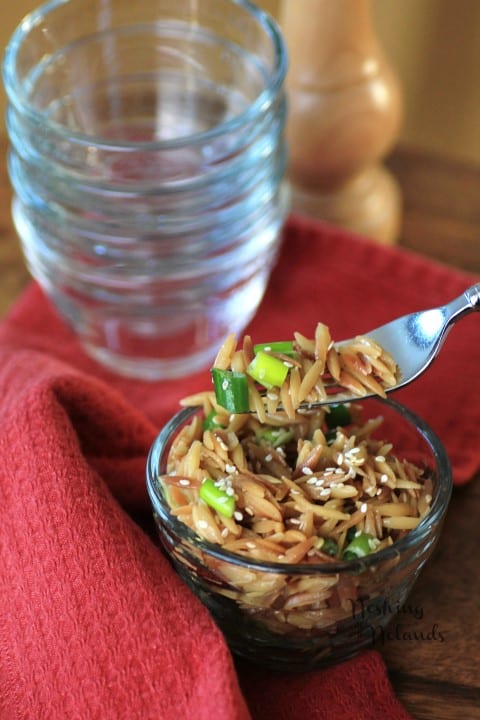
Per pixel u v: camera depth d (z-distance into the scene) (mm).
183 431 450
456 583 480
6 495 454
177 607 426
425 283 580
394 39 799
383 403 461
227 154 534
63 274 562
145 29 574
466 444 517
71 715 421
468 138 855
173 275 558
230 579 419
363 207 613
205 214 546
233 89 589
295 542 420
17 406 465
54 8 550
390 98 585
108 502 447
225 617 440
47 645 429
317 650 442
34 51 550
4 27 745
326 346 438
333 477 432
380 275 586
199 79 591
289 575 410
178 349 571
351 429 457
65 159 558
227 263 561
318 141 583
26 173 544
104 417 484
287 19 578
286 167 579
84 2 557
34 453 452
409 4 769
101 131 601
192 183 528
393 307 575
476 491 507
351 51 573
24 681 433
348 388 439
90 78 582
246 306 570
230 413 446
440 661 458
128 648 421
